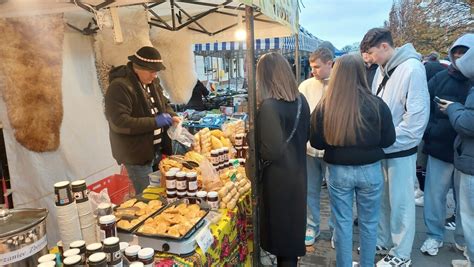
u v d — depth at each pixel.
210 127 3.73
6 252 0.95
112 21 1.80
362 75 1.86
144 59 2.23
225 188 1.79
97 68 2.73
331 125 1.89
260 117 1.70
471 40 2.28
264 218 1.84
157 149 2.53
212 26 3.57
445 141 2.47
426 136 2.62
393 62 2.22
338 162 1.96
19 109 2.11
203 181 1.82
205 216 1.50
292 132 1.74
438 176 2.56
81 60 2.57
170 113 2.72
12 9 1.87
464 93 2.37
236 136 2.67
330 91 1.89
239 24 3.27
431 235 2.65
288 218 1.78
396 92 2.20
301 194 1.79
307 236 2.80
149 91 2.48
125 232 1.33
